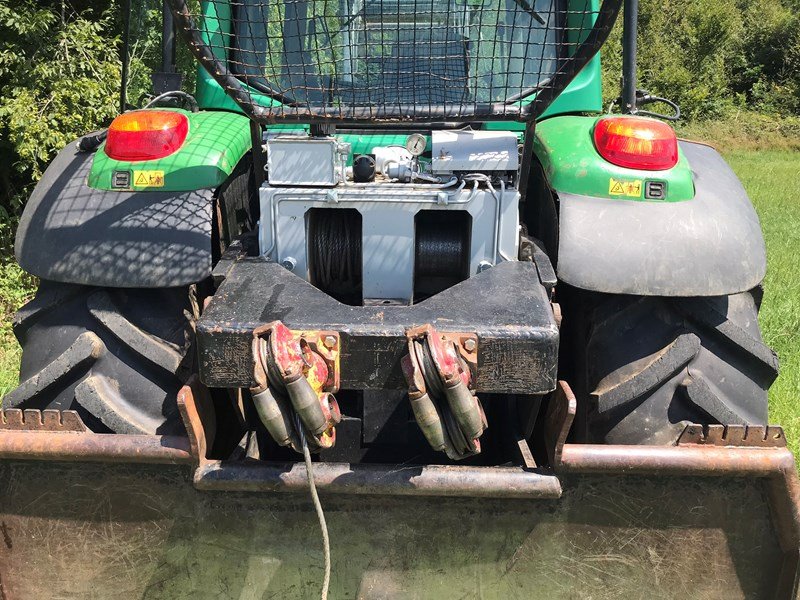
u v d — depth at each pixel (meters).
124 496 1.99
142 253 2.11
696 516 1.93
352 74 2.20
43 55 6.02
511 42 2.26
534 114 2.07
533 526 1.95
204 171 2.20
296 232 2.08
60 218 2.17
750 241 2.14
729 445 1.88
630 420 2.13
